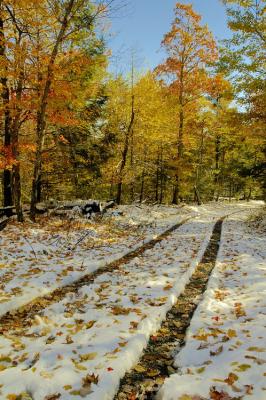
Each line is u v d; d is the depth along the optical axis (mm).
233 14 15375
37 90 12852
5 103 12805
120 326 5039
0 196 28000
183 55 24984
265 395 3143
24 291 6480
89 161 22750
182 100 26156
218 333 4742
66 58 12891
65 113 13727
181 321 5512
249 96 16016
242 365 3721
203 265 9172
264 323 4863
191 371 3779
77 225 13789
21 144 13047
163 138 25281
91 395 3367
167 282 7355
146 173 32156
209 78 24453
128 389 3666
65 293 6750
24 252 9305
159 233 14234
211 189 37062
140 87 22031
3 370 3842
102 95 21219
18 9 11820
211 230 15492
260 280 7273
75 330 4957
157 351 4520
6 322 5312
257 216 20062
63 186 25969
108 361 3984
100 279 7586
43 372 3748
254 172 21625
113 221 15828
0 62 11875
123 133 23625
